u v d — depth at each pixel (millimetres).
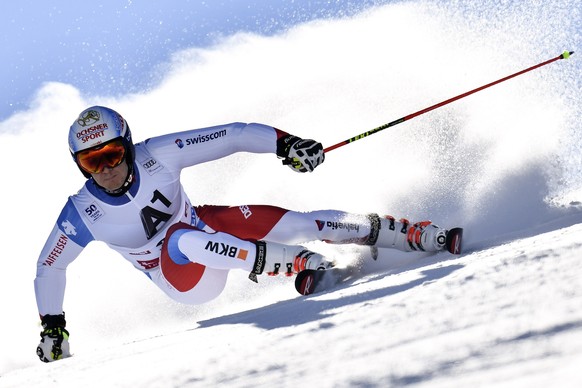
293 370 7973
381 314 9125
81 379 10242
